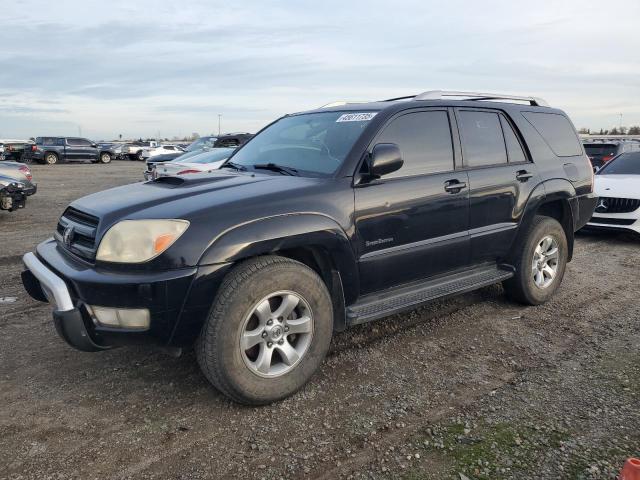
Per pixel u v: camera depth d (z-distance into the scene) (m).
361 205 3.42
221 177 3.63
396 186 3.62
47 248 3.50
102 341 2.91
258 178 3.55
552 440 2.71
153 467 2.53
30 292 3.62
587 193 5.30
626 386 3.29
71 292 2.93
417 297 3.81
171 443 2.72
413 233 3.73
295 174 3.65
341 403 3.12
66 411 3.04
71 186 17.97
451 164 4.05
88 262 2.97
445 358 3.74
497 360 3.70
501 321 4.47
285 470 2.50
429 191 3.79
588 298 5.12
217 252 2.83
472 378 3.42
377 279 3.58
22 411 3.03
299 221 3.10
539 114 5.04
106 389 3.30
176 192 3.21
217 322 2.85
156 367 3.60
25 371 3.54
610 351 3.84
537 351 3.85
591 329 4.29
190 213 2.87
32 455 2.62
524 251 4.59
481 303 4.94
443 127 4.08
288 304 3.09
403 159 3.73
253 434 2.80
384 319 4.50
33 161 36.66
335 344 3.98
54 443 2.72
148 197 3.16
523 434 2.77
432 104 4.06
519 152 4.68
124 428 2.86
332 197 3.30
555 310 4.77
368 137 3.61
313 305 3.18
